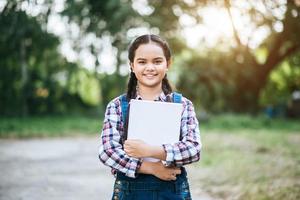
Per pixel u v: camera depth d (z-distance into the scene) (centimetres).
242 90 2639
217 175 782
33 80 2517
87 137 1723
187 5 2031
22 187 711
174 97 256
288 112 3334
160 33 2122
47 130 1864
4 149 1292
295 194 583
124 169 238
